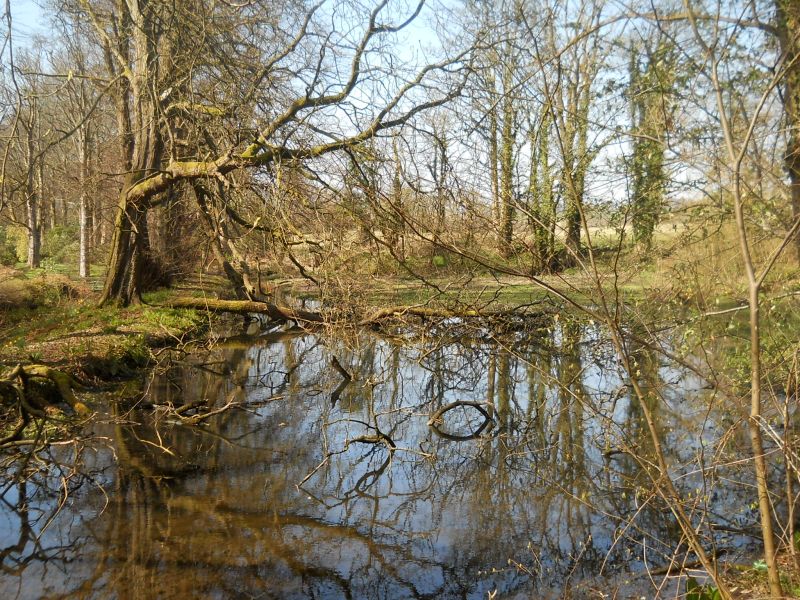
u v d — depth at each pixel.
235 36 14.14
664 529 5.96
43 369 9.43
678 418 8.25
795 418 5.55
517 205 4.67
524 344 14.26
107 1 17.67
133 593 5.08
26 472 7.27
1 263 31.44
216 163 13.84
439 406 10.80
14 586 5.16
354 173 11.26
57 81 23.56
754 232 5.20
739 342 6.88
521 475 7.59
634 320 6.51
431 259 13.73
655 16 3.23
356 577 5.35
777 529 5.42
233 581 5.26
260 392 11.70
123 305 17.80
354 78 12.30
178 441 8.79
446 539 6.05
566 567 5.46
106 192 23.91
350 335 14.08
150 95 15.49
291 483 7.40
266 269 22.08
